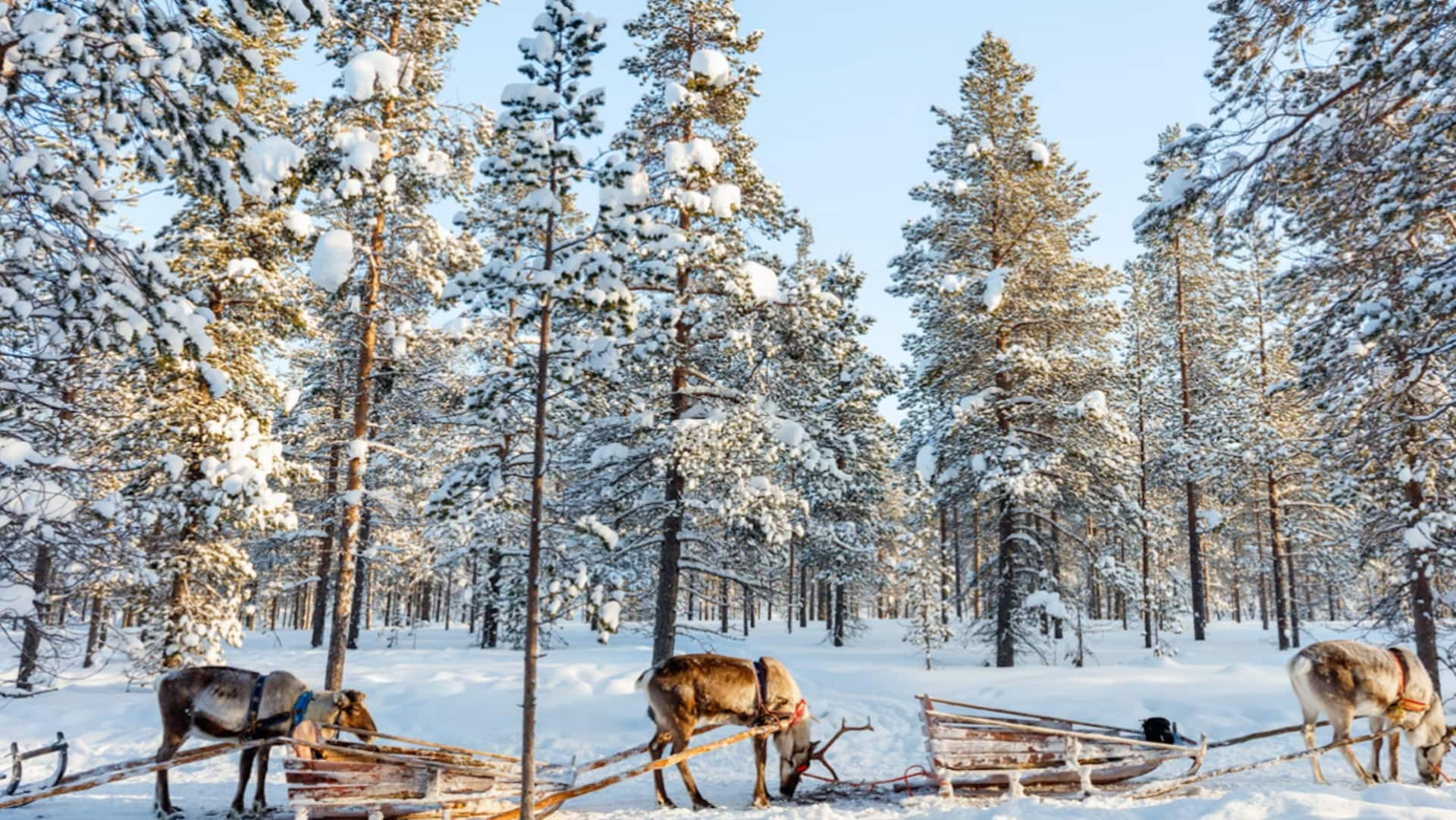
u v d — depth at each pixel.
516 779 8.40
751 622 41.16
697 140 9.64
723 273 14.88
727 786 10.84
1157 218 8.77
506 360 17.20
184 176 8.59
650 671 9.62
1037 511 23.41
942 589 22.36
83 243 7.51
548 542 8.45
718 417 14.27
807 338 15.12
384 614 52.97
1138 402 32.28
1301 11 7.95
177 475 14.99
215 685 8.87
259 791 8.86
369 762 8.39
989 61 24.41
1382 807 7.05
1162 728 10.50
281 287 17.47
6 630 7.93
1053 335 23.81
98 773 8.48
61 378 8.58
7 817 8.77
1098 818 7.73
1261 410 28.80
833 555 32.12
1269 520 31.00
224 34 8.05
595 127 7.89
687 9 16.52
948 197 24.28
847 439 17.62
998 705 15.26
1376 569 18.16
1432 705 9.34
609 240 8.18
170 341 7.50
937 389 24.67
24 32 6.51
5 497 7.66
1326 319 8.89
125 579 14.65
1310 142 7.77
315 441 17.03
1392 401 9.16
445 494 8.62
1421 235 8.94
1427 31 6.93
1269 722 13.71
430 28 16.47
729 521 14.84
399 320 16.61
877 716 14.80
